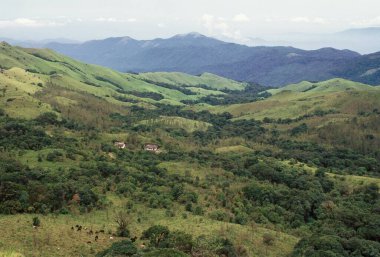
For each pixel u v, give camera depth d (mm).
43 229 84125
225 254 81625
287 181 156625
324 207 128625
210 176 156500
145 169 155625
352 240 92750
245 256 83625
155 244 82438
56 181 118438
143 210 110750
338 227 109250
